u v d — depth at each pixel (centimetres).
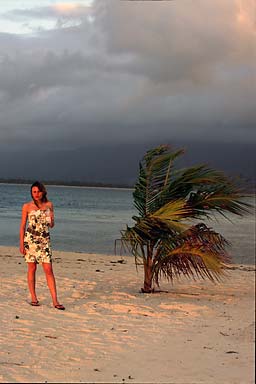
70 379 446
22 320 684
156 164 884
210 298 849
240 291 916
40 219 775
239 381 428
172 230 861
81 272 1205
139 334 613
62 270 1239
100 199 10869
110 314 730
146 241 890
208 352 525
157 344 566
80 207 6725
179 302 816
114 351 540
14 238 2417
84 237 2509
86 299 845
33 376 454
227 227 2845
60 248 2036
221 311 738
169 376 451
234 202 830
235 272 1217
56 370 473
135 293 907
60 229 2994
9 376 452
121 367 483
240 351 518
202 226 864
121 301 826
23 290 917
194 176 860
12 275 1104
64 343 572
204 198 847
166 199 880
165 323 673
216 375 448
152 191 888
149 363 495
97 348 552
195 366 479
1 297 845
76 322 678
